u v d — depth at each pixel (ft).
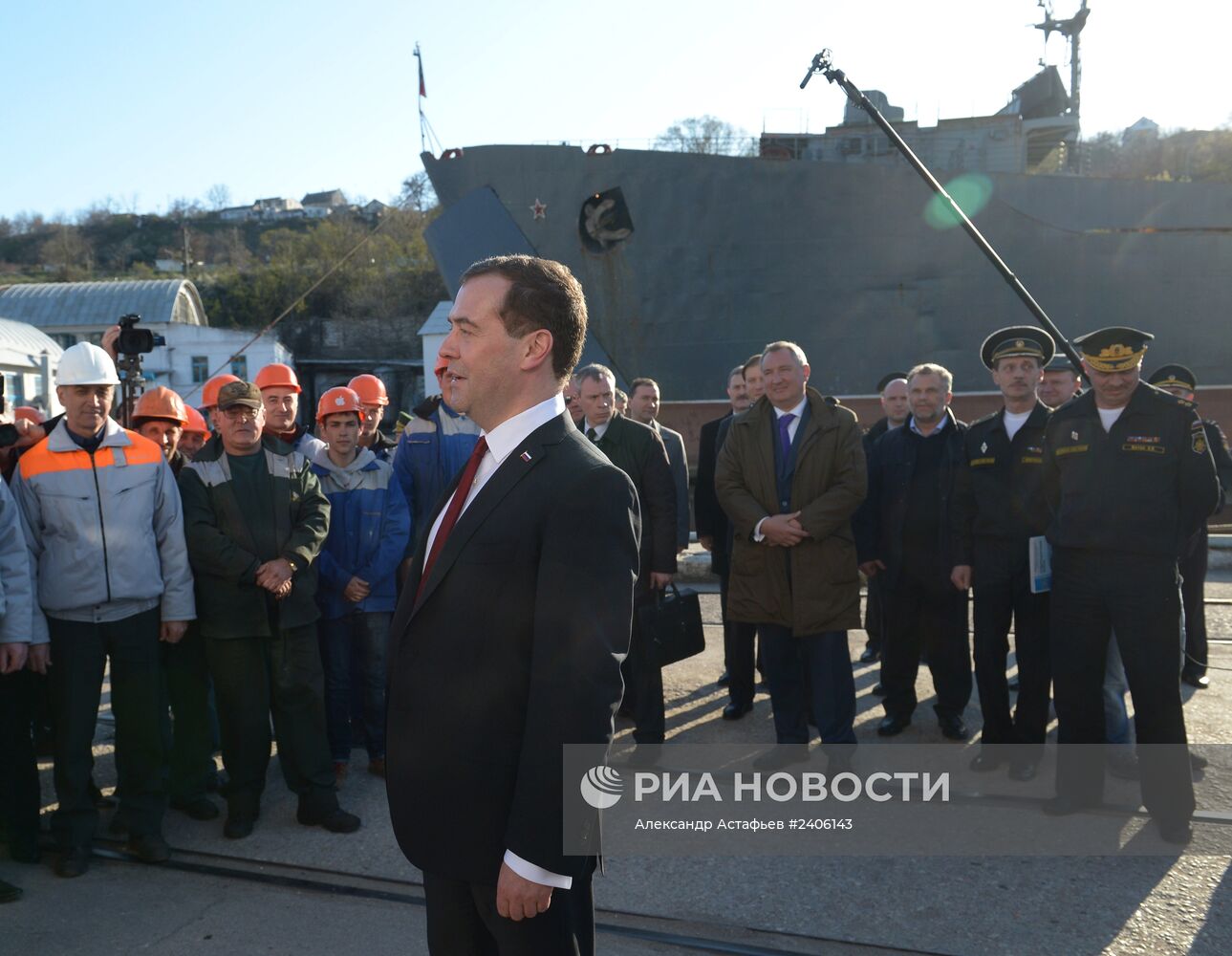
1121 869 9.71
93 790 11.02
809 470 12.15
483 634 5.16
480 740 5.18
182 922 9.11
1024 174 36.86
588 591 4.96
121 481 10.41
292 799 12.30
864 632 21.09
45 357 64.90
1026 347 12.43
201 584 11.00
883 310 36.37
